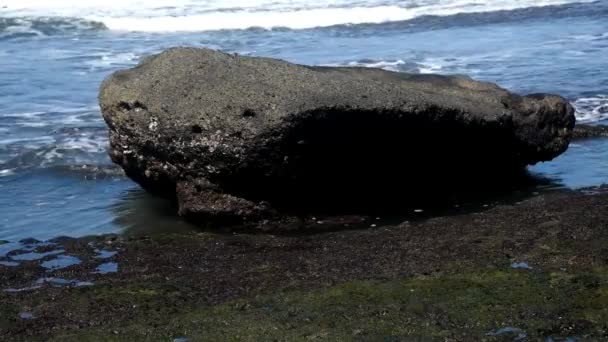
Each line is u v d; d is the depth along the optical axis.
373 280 7.46
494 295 7.09
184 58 9.93
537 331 6.57
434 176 10.21
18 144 12.72
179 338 6.59
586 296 7.05
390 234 8.86
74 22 23.06
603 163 11.63
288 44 20.95
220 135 9.27
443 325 6.67
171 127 9.46
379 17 24.44
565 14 24.31
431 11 25.02
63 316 7.03
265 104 9.24
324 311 6.92
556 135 10.92
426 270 7.66
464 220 9.23
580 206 9.42
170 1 25.42
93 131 13.40
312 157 9.38
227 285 7.53
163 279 7.73
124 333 6.70
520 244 8.20
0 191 10.93
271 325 6.71
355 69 10.60
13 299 7.35
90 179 11.37
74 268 8.08
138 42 21.25
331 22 23.95
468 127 10.01
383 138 9.65
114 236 9.15
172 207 10.25
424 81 10.60
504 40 20.67
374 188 9.92
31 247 8.81
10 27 22.48
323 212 9.73
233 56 9.97
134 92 9.76
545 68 17.28
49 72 17.56
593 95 15.10
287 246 8.62
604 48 19.28
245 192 9.49
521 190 10.59
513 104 10.65
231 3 25.48
